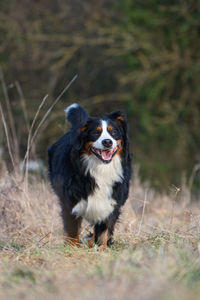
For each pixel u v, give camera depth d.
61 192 8.00
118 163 7.95
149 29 21.41
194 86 21.20
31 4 22.03
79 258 6.56
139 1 21.84
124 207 9.56
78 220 7.98
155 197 14.58
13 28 20.70
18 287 4.94
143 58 20.95
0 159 10.43
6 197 8.59
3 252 7.06
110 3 23.14
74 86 23.02
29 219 8.80
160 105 21.41
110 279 4.96
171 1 21.45
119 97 22.16
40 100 21.20
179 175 21.27
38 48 21.53
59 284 4.95
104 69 23.89
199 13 20.38
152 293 4.42
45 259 6.33
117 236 8.35
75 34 21.67
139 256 5.79
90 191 7.81
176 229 8.18
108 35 22.30
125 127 8.00
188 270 5.16
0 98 20.61
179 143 21.61
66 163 7.94
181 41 20.97
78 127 7.74
